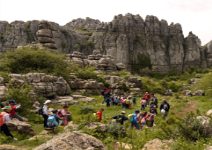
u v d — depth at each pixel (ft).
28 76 49.44
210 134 16.75
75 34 379.55
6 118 17.78
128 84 102.58
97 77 91.30
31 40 312.29
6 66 64.80
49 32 114.52
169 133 18.39
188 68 363.35
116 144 18.20
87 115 22.53
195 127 17.56
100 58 160.97
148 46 359.46
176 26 395.75
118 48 341.00
